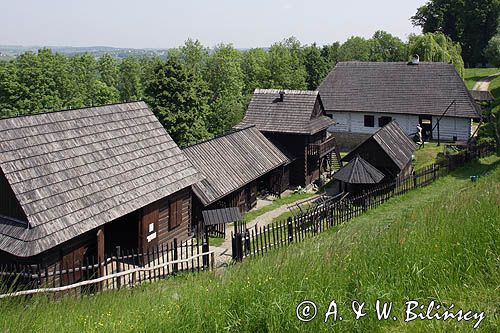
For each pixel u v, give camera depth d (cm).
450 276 770
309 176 3797
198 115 5422
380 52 10062
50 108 6181
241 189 3031
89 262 1831
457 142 4491
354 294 736
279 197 3481
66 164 1858
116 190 1961
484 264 784
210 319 702
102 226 1848
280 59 7775
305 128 3644
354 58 10019
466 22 9106
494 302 690
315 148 3753
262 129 3716
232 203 2933
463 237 864
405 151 3459
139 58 10594
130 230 2152
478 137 4409
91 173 1922
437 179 3344
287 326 664
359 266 810
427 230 930
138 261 2064
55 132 1917
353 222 2500
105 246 2194
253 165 3178
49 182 1745
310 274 794
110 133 2153
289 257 934
